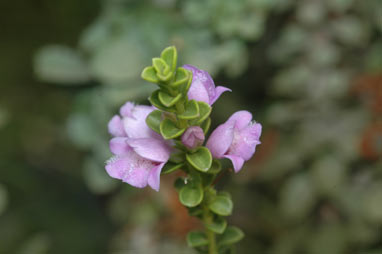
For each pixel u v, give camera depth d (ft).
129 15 1.34
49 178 1.82
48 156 1.85
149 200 1.42
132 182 0.84
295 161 1.47
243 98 1.58
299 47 1.44
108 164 0.85
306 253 1.48
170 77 0.78
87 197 1.80
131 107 0.88
